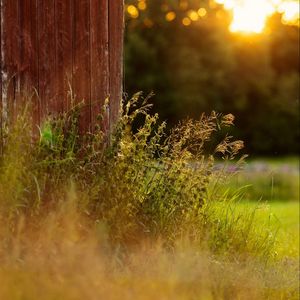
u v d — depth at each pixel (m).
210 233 9.65
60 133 9.71
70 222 7.95
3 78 10.05
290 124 68.56
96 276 6.94
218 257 9.30
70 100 10.59
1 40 10.08
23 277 6.66
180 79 62.28
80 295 6.65
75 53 10.69
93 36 10.84
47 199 8.73
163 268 7.51
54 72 10.50
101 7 10.91
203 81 63.78
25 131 9.05
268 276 9.52
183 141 10.24
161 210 9.65
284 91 68.38
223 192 11.18
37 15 10.38
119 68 11.05
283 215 22.44
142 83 61.34
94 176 9.32
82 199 8.79
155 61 61.84
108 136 10.73
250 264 9.31
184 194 9.88
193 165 10.38
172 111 62.19
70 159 8.98
